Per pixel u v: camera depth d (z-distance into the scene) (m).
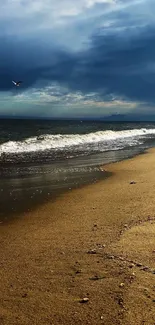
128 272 5.64
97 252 6.68
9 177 16.72
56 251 7.06
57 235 8.24
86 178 16.67
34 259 6.70
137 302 4.74
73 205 11.45
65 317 4.60
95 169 19.33
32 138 37.09
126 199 11.50
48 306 4.90
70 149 30.73
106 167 20.06
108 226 8.55
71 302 4.95
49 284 5.55
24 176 17.06
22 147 30.06
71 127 72.12
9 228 9.17
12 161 22.02
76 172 18.36
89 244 7.28
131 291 5.04
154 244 6.79
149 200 10.92
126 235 7.52
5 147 29.27
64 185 15.03
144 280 5.32
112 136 50.66
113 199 11.74
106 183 15.27
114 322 4.37
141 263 5.94
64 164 21.30
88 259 6.39
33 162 21.91
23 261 6.63
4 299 5.16
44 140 36.03
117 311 4.59
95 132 51.66
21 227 9.23
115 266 5.93
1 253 7.18
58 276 5.81
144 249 6.57
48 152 27.78
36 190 14.02
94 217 9.65
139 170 18.53
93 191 13.62
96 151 29.36
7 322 4.56
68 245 7.37
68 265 6.22
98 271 5.83
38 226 9.25
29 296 5.21
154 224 8.16
